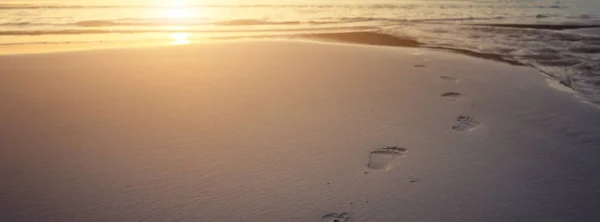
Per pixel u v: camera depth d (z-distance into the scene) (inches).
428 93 318.7
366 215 163.0
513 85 350.6
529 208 170.7
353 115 266.7
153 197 172.9
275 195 175.8
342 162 205.8
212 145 219.9
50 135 226.5
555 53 527.8
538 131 251.1
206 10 1106.1
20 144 215.2
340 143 226.7
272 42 514.9
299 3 1378.0
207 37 617.3
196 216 160.9
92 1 1305.4
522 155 218.5
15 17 819.4
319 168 199.3
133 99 283.6
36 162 198.5
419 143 229.9
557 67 443.5
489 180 192.2
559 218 164.4
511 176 196.4
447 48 550.3
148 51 437.4
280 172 194.5
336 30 732.0
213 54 428.5
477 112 281.0
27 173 188.9
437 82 350.0
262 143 223.6
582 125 261.3
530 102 305.0
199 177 188.7
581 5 1423.5
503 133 246.7
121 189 177.9
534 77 384.5
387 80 348.8
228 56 420.5
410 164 205.6
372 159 209.8
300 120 255.6
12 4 1101.7
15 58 382.3
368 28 770.2
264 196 174.9
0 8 983.0
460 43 598.5
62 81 317.4
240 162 203.2
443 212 166.4
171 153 210.2
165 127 240.4
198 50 449.4
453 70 397.1
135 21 816.9
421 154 216.8
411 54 470.3
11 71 338.6
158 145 218.5
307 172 195.5
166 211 163.5
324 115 264.8
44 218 158.6
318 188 181.9
